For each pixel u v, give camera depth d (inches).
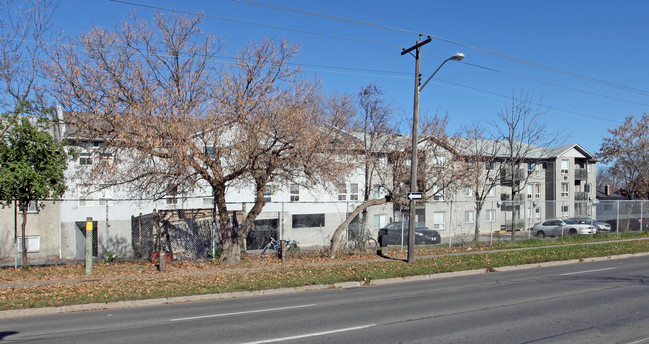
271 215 1249.4
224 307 421.4
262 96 597.0
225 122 594.2
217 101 587.8
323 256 756.0
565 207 1948.8
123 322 357.7
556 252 832.9
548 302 412.2
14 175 556.1
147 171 584.4
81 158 658.8
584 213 1973.4
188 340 296.0
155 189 723.4
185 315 383.2
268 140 625.3
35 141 580.4
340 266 665.6
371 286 553.0
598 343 277.4
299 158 622.2
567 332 303.3
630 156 1652.3
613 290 469.4
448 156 1032.8
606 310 370.6
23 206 617.3
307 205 1305.4
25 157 575.5
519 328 316.2
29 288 490.6
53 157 597.6
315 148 625.9
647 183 1589.6
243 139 581.9
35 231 1023.0
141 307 431.8
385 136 1092.5
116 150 568.1
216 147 596.1
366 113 1091.3
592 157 2028.8
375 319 353.4
